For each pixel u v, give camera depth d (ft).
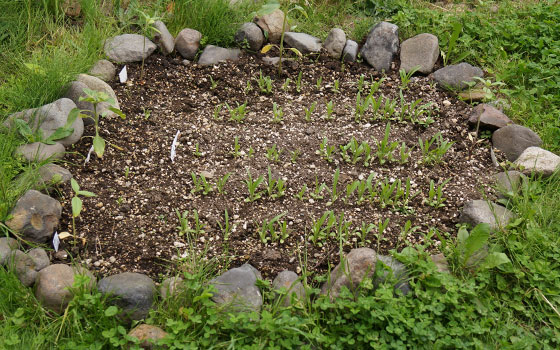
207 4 17.04
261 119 14.70
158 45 16.47
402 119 14.83
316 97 15.55
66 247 11.20
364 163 13.41
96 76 15.11
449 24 17.56
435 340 9.75
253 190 12.26
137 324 10.01
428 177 13.20
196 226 11.49
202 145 13.84
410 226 11.79
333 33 17.01
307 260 11.17
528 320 10.38
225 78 15.90
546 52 16.48
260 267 11.00
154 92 15.35
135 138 13.85
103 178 12.76
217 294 10.25
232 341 9.51
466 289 10.27
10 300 10.08
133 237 11.48
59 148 12.90
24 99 13.64
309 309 10.14
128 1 17.34
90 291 10.18
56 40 15.65
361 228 11.70
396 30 16.98
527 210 11.81
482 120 14.37
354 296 10.30
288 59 16.72
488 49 16.98
